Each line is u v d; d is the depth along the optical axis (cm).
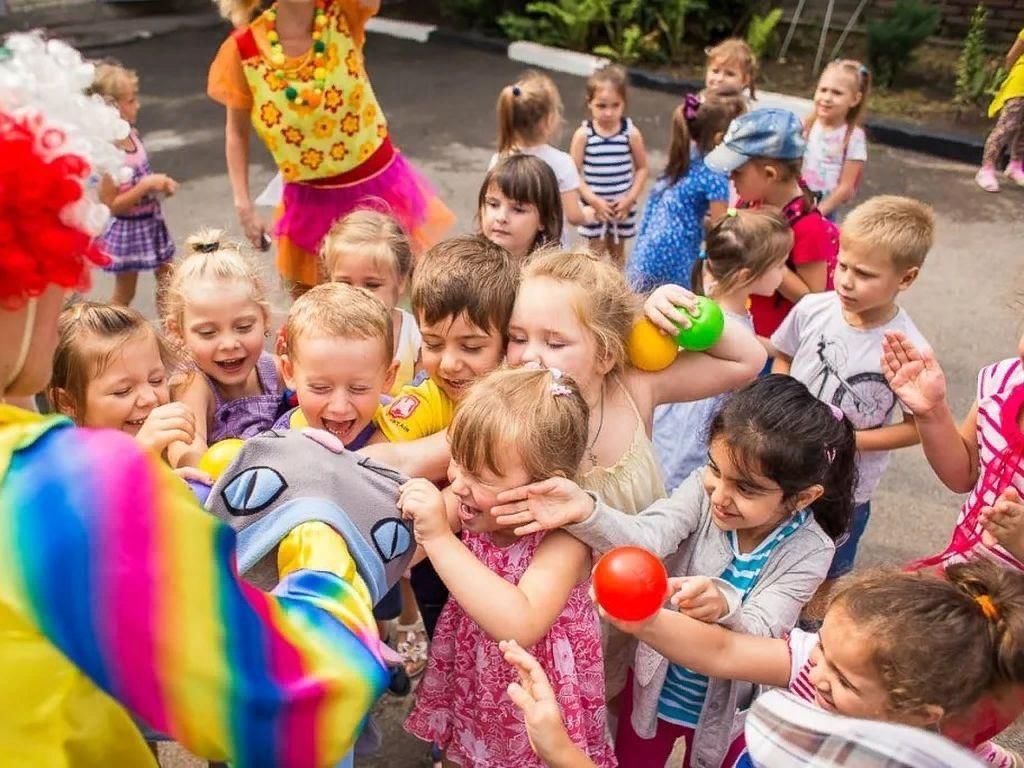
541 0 1040
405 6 1169
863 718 131
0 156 99
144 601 97
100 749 106
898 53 834
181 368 230
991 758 158
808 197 362
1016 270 548
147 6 1220
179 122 812
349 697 111
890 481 382
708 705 198
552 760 151
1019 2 859
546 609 168
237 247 248
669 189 421
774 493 182
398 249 270
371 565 162
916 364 223
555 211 323
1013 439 215
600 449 200
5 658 96
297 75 360
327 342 194
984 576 153
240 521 158
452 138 774
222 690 102
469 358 206
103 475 99
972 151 723
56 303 112
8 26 1119
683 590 167
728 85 476
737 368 212
